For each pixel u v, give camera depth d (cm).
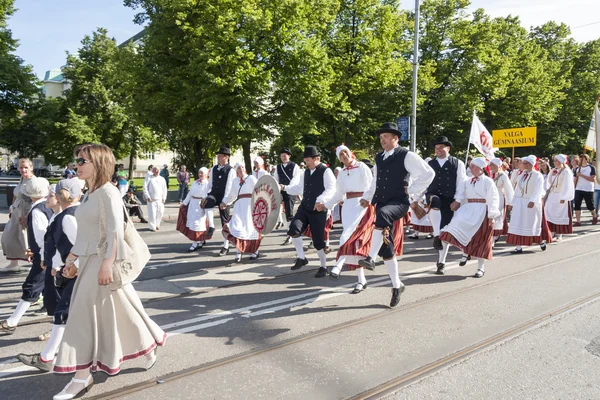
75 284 329
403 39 2794
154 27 1955
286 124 2098
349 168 612
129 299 344
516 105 3170
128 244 342
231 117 1931
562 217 974
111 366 325
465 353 400
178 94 1908
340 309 525
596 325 469
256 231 784
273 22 1961
